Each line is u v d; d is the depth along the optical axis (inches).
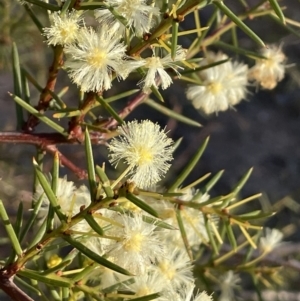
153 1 8.8
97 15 8.7
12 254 8.7
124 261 8.7
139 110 32.5
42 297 9.1
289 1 26.7
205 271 11.3
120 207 8.4
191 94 10.9
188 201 9.6
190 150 31.0
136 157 8.5
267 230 11.7
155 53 9.3
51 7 8.8
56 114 9.3
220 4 8.6
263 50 11.5
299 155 36.2
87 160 8.4
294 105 36.9
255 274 11.4
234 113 35.8
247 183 34.8
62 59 9.5
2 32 14.0
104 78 8.7
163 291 9.2
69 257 9.2
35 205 9.3
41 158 10.1
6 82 22.1
